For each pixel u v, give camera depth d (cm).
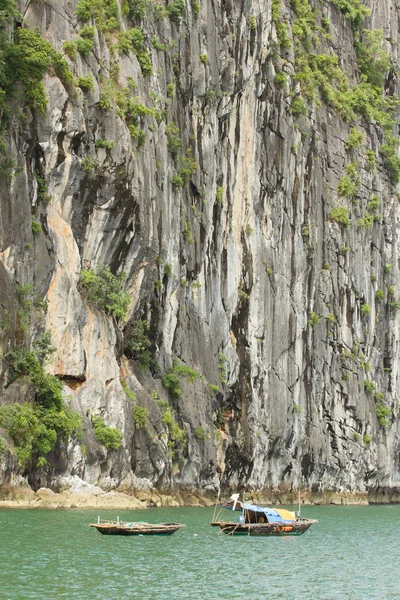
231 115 10069
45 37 7194
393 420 13062
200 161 9412
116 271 7712
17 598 3816
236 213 10081
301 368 11038
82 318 7125
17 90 6831
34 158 6975
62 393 6788
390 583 4691
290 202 11000
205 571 4650
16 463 6116
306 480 11131
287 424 10619
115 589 4075
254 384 10081
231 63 9956
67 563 4512
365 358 12456
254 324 10150
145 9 8538
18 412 6206
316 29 12344
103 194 7406
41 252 6850
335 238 11906
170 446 7994
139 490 7469
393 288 13288
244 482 9869
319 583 4584
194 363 9044
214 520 6756
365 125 13062
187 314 9012
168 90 8838
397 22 14725
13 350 6400
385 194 13312
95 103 7369
